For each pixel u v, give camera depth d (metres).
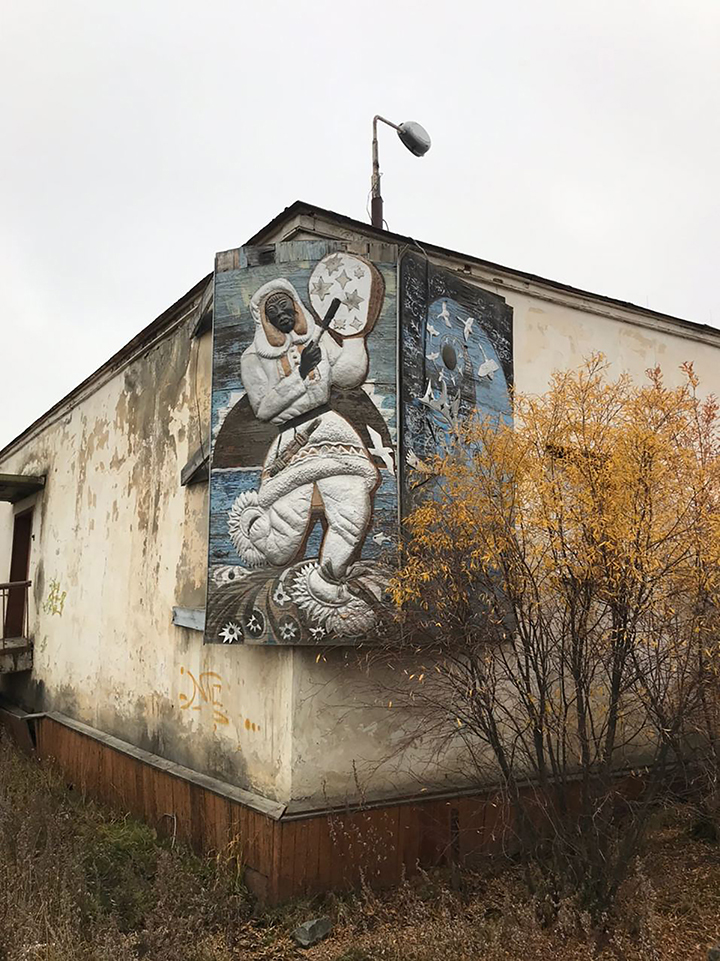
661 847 5.06
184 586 6.31
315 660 4.84
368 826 4.78
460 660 4.67
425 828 4.96
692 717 4.64
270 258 5.24
